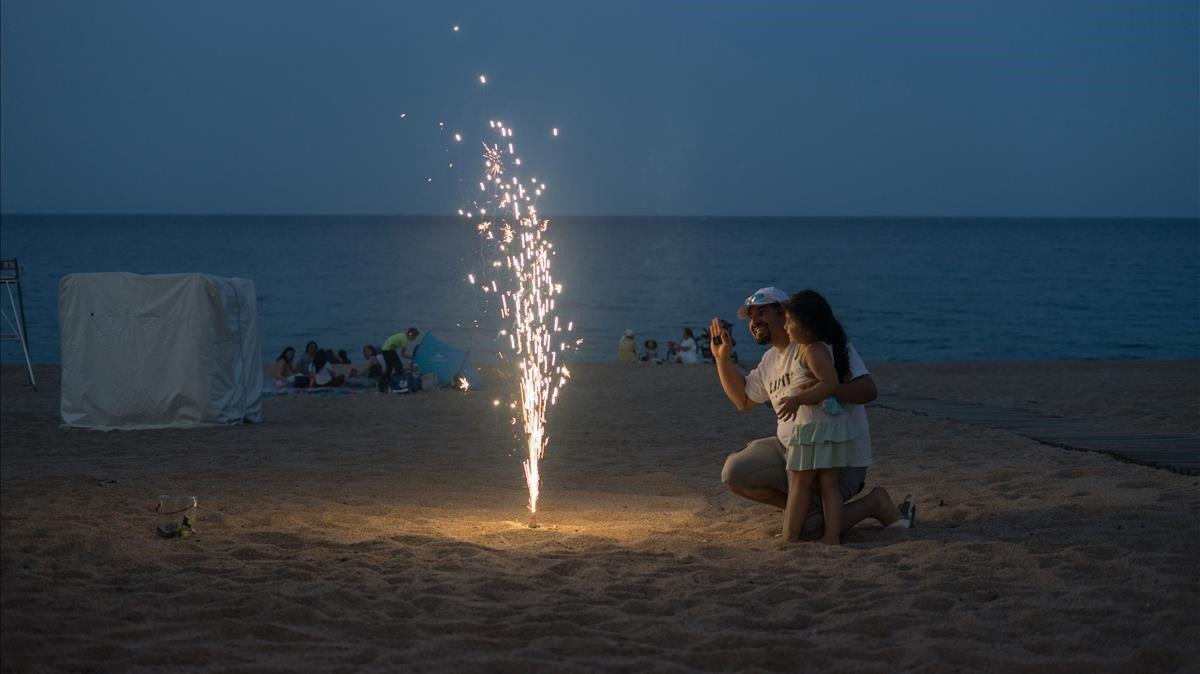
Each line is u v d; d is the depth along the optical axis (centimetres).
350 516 657
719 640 393
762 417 1359
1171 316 4116
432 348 1836
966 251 10644
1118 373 2038
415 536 578
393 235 16800
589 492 809
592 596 458
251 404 1335
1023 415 1259
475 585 470
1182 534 565
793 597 461
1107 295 5094
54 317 3844
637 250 11225
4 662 357
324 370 1820
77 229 18912
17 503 681
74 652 369
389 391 1769
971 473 834
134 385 1227
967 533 587
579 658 374
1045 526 601
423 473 899
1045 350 3178
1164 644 391
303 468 916
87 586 462
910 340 3453
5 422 1309
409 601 446
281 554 531
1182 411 1259
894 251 10750
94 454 1023
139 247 10462
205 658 369
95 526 595
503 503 749
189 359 1234
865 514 602
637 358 2477
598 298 5088
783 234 19250
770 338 599
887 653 382
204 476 849
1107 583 476
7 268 1852
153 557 520
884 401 1468
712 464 966
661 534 606
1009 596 457
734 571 505
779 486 611
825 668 369
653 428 1253
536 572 501
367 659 370
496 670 360
